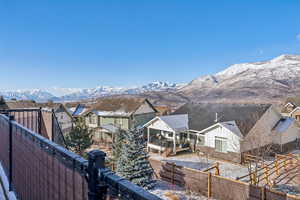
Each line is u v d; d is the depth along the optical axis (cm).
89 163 171
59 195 237
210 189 854
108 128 2292
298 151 1767
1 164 534
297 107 2588
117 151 1250
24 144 367
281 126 1761
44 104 2927
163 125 1827
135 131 1087
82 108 3219
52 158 258
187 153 1775
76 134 1395
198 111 2088
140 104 2475
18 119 788
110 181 152
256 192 723
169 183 1019
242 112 1780
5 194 436
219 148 1605
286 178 1100
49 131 809
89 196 170
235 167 1388
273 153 1596
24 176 365
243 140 1469
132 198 134
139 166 991
